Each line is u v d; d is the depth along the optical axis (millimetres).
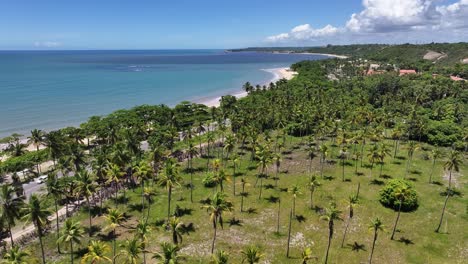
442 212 88188
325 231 80062
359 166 120250
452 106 169000
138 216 87188
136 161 102000
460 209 89750
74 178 88688
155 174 108750
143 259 68750
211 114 180375
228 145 112125
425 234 78812
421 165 121250
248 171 116250
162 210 90000
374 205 91938
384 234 78688
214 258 56906
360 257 70812
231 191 101188
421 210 89375
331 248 73750
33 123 170375
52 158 108312
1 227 66000
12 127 163000
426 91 199000
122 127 145375
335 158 128250
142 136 140250
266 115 164250
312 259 69812
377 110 173125
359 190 101125
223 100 192625
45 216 63531
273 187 103438
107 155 97875
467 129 140625
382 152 108375
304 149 139375
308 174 113312
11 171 109062
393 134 138250
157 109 172625
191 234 78625
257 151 112875
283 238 77312
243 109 169875
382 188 96125
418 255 71500
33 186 102250
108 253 71250
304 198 96188
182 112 180375
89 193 76750
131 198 97125
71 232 62375
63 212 88812
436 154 111625
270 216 86625
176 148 135500
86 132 136375
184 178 110562
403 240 76562
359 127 156250
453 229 80625
